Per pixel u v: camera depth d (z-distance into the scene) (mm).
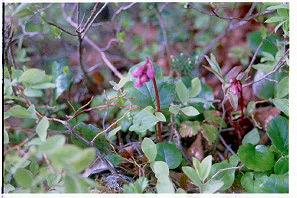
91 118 851
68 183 518
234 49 1021
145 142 649
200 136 799
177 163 693
